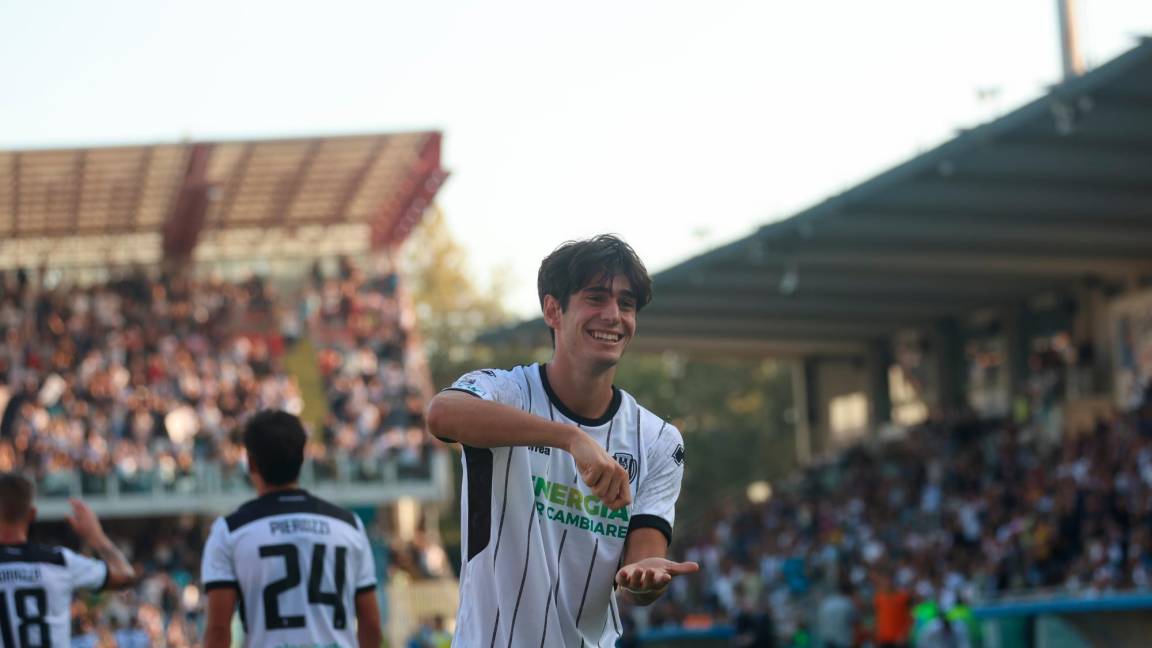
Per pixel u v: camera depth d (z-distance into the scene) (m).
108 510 40.19
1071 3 31.47
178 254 49.53
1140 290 36.75
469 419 4.73
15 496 8.05
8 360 44.69
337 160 44.56
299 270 51.03
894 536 34.31
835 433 51.09
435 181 45.41
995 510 30.59
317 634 7.31
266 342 48.38
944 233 33.41
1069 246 34.88
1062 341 39.59
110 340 46.38
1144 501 25.64
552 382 5.10
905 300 41.22
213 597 7.25
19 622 7.89
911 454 39.84
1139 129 27.02
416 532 49.53
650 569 4.74
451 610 40.53
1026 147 27.78
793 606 32.81
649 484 5.22
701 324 43.84
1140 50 23.70
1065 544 26.64
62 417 43.12
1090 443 31.44
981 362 43.03
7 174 42.50
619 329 4.96
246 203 48.19
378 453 43.34
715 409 78.94
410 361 49.47
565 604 5.08
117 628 31.88
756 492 54.19
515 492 5.00
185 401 44.97
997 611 16.48
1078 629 15.73
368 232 51.56
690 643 25.58
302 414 45.94
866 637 26.89
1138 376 36.19
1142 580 21.88
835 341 47.72
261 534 7.31
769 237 32.31
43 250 49.03
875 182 29.31
